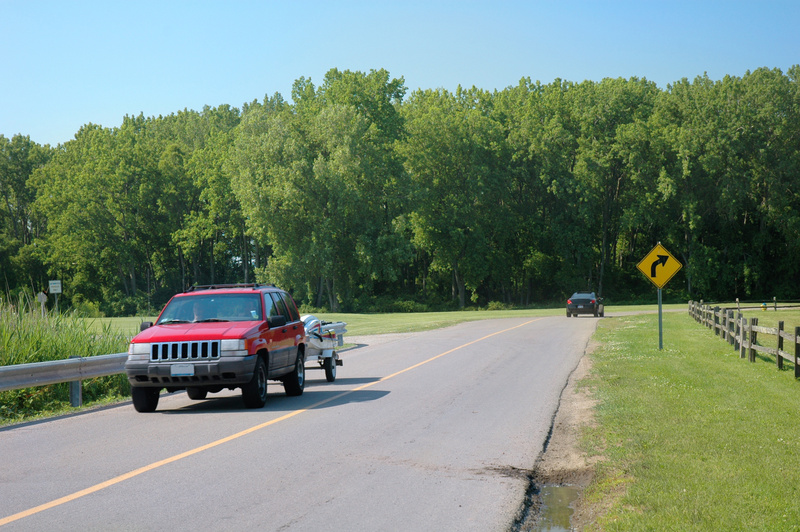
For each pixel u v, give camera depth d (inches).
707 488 249.9
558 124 3275.1
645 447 323.9
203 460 320.8
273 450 341.4
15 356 582.2
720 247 3339.1
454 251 3341.5
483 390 554.3
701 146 3134.8
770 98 3088.1
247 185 2876.5
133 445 360.2
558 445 354.0
